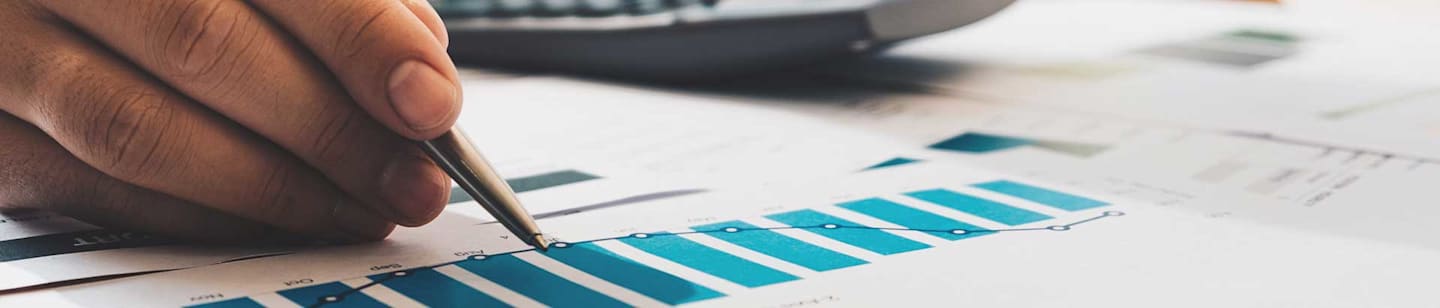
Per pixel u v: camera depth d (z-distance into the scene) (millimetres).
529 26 532
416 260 273
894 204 320
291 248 283
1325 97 461
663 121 437
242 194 279
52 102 278
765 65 489
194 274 263
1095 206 315
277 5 271
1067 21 673
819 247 281
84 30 281
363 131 279
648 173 359
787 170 361
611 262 271
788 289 252
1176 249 277
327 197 285
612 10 516
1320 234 289
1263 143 389
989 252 276
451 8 569
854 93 487
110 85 275
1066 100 465
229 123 281
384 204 282
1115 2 739
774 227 298
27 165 295
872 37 462
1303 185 337
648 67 505
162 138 273
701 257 275
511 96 490
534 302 246
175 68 271
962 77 517
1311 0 712
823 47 475
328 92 275
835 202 323
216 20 269
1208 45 583
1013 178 347
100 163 278
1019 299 246
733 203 322
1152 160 369
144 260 273
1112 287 253
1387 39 588
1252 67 525
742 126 426
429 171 283
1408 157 368
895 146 392
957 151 384
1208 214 307
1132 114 438
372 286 255
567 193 335
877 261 271
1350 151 376
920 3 468
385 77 263
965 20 488
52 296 250
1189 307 243
